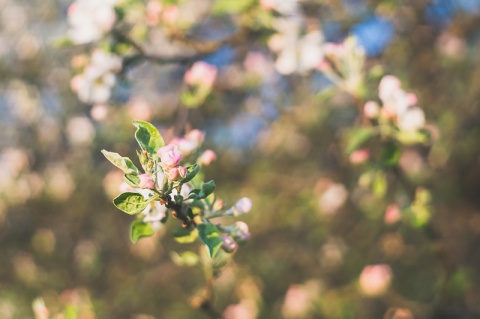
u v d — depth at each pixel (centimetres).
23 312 169
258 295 165
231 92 179
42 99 191
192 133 83
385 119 97
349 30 144
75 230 187
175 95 187
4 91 190
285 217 183
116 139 166
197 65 103
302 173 192
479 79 179
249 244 178
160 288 174
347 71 104
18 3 194
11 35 191
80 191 189
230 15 159
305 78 175
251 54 178
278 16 116
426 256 171
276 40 113
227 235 77
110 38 104
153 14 107
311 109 187
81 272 180
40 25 194
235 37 114
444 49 175
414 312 158
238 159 196
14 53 190
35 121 192
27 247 185
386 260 176
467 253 179
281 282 178
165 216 76
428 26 176
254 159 198
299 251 181
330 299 162
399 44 175
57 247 185
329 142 190
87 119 183
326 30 144
